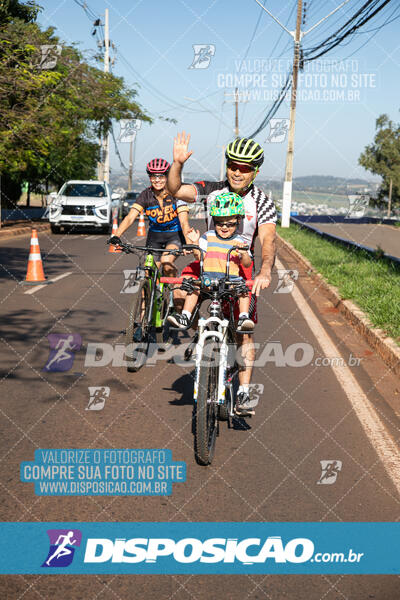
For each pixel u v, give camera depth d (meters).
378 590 2.67
